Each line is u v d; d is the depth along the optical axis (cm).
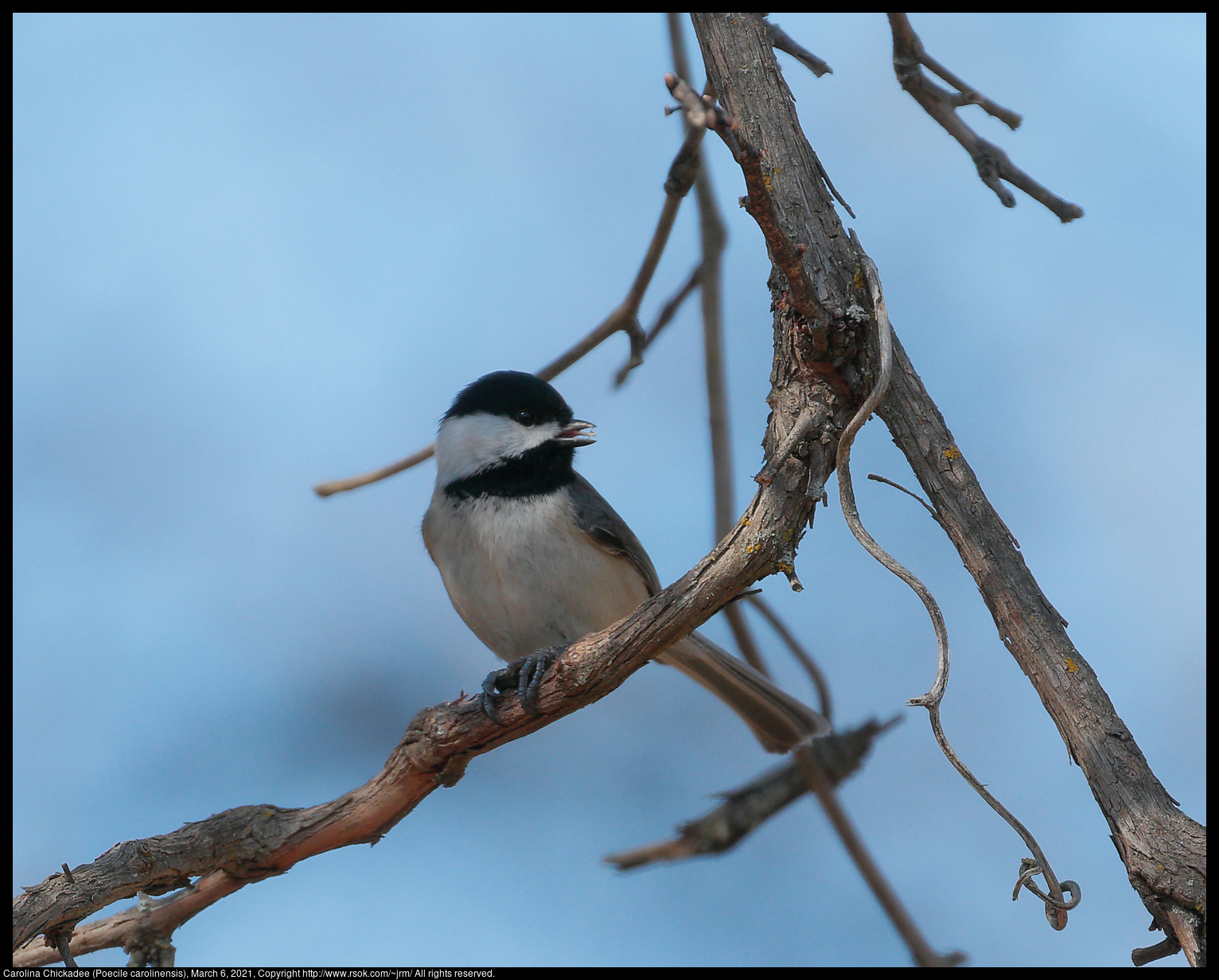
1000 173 542
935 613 425
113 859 556
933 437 464
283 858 581
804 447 461
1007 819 410
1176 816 393
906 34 558
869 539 437
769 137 473
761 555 471
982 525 454
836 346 455
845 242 462
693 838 715
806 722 729
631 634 514
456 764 577
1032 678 438
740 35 485
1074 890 402
